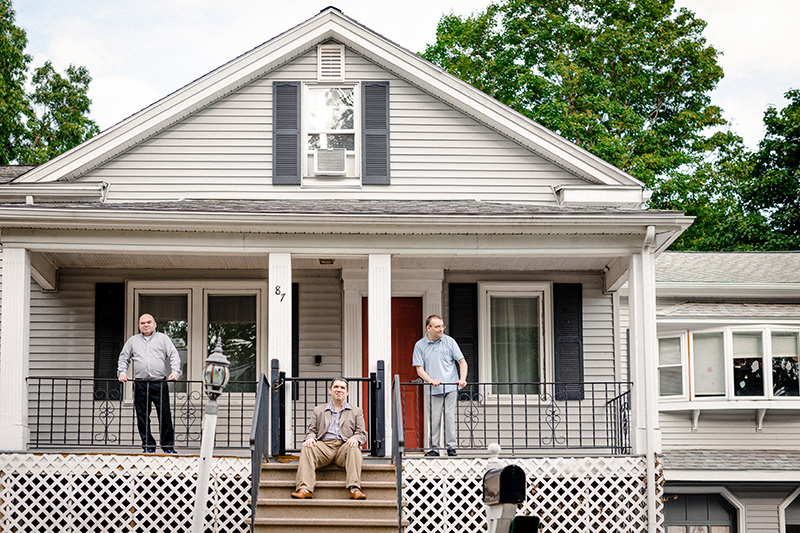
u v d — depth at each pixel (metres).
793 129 31.45
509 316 15.73
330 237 13.07
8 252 12.66
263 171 15.16
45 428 14.78
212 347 15.17
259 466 11.62
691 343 17.72
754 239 30.06
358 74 15.45
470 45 30.86
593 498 13.45
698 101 31.41
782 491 17.14
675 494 17.14
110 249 12.82
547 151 15.23
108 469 12.20
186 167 15.11
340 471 11.95
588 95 29.16
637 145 29.14
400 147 15.32
